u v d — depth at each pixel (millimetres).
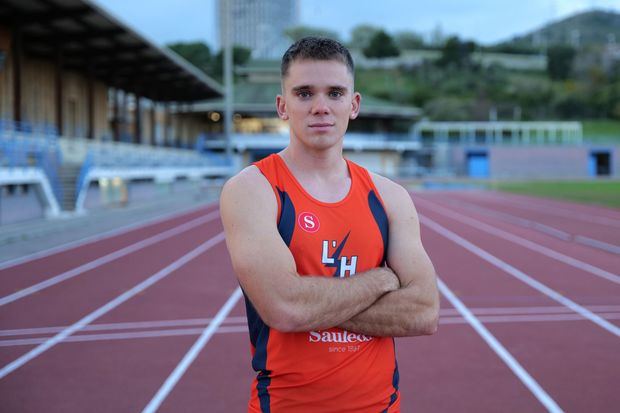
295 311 1451
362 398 1537
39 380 4824
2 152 16031
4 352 5582
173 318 6816
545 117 84062
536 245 13164
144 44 27922
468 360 5234
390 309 1525
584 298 7727
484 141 67438
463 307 7238
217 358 5344
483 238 14508
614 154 61344
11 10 21344
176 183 34562
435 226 17469
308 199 1571
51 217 18641
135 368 5094
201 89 42719
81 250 12492
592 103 85625
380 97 84000
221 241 14078
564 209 23203
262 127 58094
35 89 27109
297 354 1533
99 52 28812
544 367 5059
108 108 36438
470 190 39625
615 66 97625
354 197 1615
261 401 1569
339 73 1562
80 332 6254
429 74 97000
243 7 158000
